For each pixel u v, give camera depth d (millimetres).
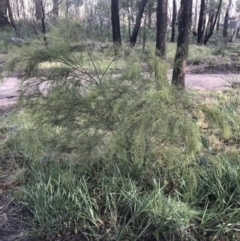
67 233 2326
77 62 2697
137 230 2295
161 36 5297
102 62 2721
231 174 2635
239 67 10000
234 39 18156
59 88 2693
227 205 2436
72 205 2441
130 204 2420
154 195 2453
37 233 2322
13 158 3322
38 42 2750
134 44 2910
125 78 2566
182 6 4652
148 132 2367
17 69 2729
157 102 2309
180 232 2248
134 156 2686
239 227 2314
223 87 6828
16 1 19984
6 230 2377
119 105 2414
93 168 2822
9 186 2893
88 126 2693
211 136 3322
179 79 3469
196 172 2654
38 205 2475
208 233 2295
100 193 2588
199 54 11117
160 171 2709
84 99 2613
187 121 2309
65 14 2842
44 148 2869
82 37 2789
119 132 2453
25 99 2773
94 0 18281
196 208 2453
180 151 2451
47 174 2799
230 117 3176
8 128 3807
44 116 2727
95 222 2369
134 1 13742
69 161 2924
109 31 13398
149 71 2619
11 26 15766
